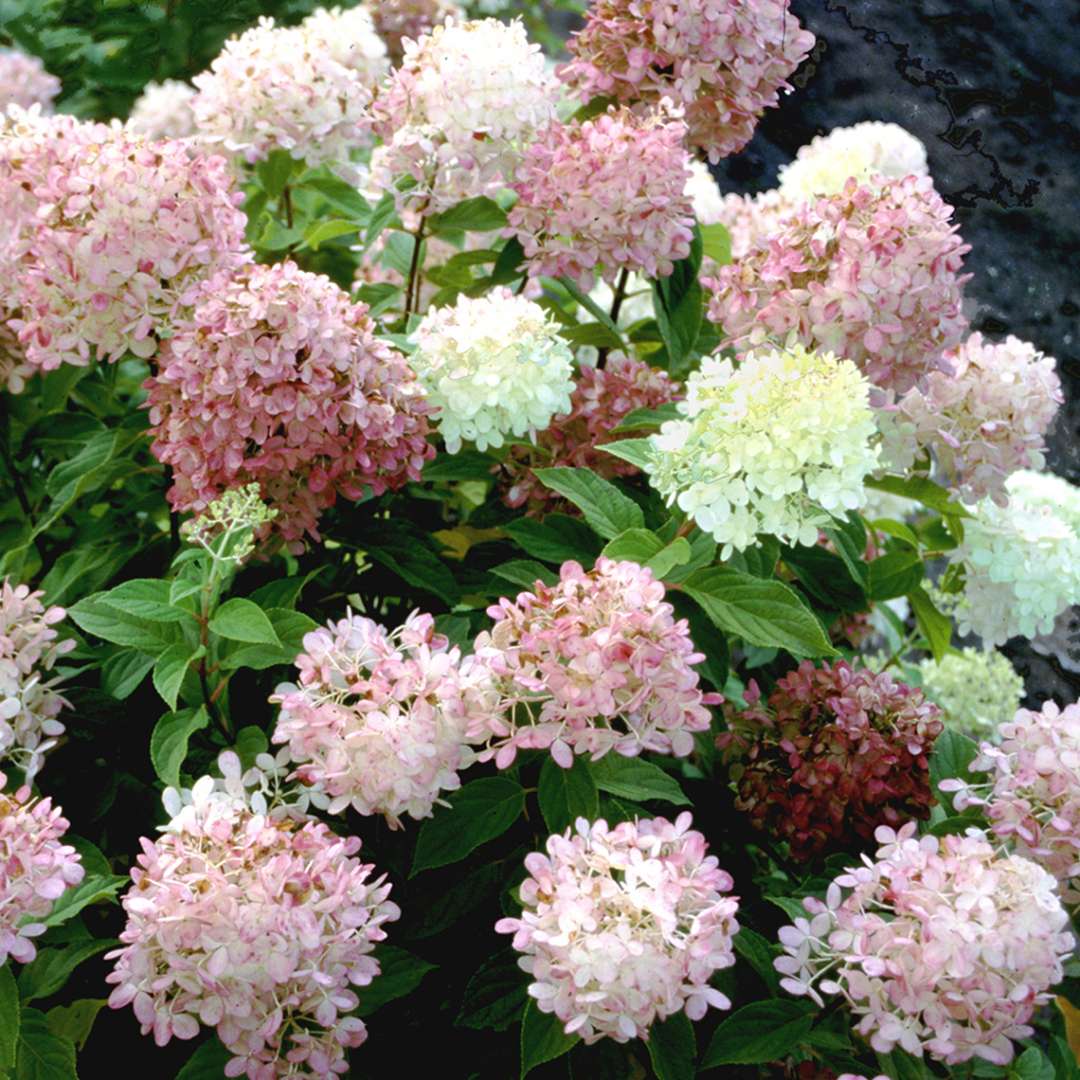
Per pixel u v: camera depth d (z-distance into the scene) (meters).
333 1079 0.68
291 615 0.79
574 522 0.91
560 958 0.64
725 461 0.79
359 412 0.82
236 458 0.81
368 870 0.69
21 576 1.07
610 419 0.95
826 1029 0.74
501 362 0.88
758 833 0.95
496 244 1.15
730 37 1.00
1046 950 0.67
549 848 0.67
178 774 0.76
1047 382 0.98
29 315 0.91
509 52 0.98
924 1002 0.67
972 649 1.27
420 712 0.71
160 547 0.99
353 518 0.93
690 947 0.64
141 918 0.65
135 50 1.31
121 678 0.87
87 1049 0.83
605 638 0.69
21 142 0.88
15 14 1.32
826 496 0.78
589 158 0.94
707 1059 0.72
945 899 0.67
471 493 1.18
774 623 0.79
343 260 1.26
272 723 0.89
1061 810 0.75
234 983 0.66
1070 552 1.00
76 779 0.88
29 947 0.67
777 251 0.89
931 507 1.00
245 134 1.08
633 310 1.26
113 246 0.84
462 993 0.82
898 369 0.89
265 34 1.08
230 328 0.80
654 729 0.72
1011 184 1.26
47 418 1.06
